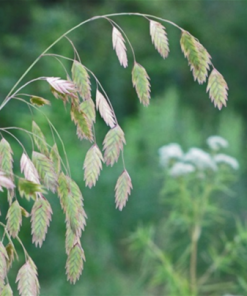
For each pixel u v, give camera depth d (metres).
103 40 12.35
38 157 1.91
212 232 7.50
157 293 7.30
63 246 7.35
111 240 7.89
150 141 8.73
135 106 12.27
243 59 14.08
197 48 1.95
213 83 1.94
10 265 1.95
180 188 5.18
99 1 12.80
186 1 13.82
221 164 5.20
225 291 6.92
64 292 7.17
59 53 10.34
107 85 12.19
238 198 7.85
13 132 7.86
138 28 13.02
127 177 1.90
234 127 8.59
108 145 1.89
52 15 11.16
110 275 7.44
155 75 13.12
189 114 9.47
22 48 10.41
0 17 11.29
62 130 7.78
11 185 1.63
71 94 1.88
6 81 9.14
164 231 7.33
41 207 1.87
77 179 7.65
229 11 14.23
